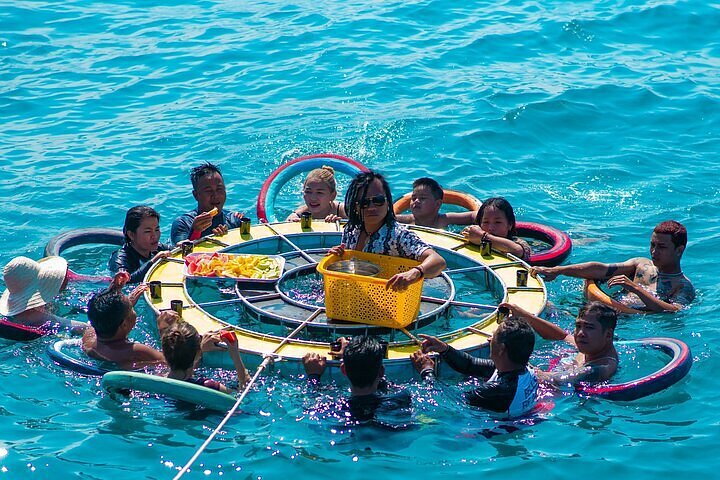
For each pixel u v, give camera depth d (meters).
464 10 70.94
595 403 28.67
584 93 55.91
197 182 40.00
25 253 39.22
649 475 25.06
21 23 68.88
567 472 25.17
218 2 74.50
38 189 44.81
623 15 68.69
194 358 28.45
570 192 45.41
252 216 43.19
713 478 24.92
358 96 55.81
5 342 32.16
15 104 55.06
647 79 58.19
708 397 28.94
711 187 45.62
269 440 26.53
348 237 34.09
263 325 32.50
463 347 30.41
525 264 36.75
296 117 52.97
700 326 33.41
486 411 28.05
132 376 27.39
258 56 62.53
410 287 31.17
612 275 36.50
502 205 38.91
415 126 51.69
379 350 27.61
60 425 27.19
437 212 41.84
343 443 26.42
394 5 72.06
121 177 46.22
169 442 26.44
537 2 72.44
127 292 35.62
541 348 32.12
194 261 36.06
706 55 62.62
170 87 57.75
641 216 43.03
